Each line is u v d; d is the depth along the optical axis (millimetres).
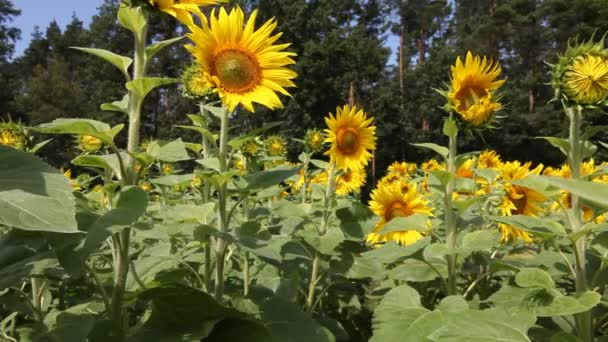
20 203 1341
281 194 7422
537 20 41219
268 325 2424
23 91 59875
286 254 2803
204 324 2061
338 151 4344
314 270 3521
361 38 41219
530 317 2088
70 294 3645
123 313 2408
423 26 52000
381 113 38438
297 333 2373
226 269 3564
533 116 34969
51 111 42094
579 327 2400
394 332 2383
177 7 2289
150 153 2273
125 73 2312
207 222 2973
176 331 2031
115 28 49688
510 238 3807
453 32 52562
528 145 35188
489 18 42938
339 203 4168
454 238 2977
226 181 2586
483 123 2887
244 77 2703
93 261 3734
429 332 2301
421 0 50281
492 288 3795
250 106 2652
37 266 1936
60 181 1438
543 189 2537
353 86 38500
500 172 4012
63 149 18297
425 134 38375
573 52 2531
